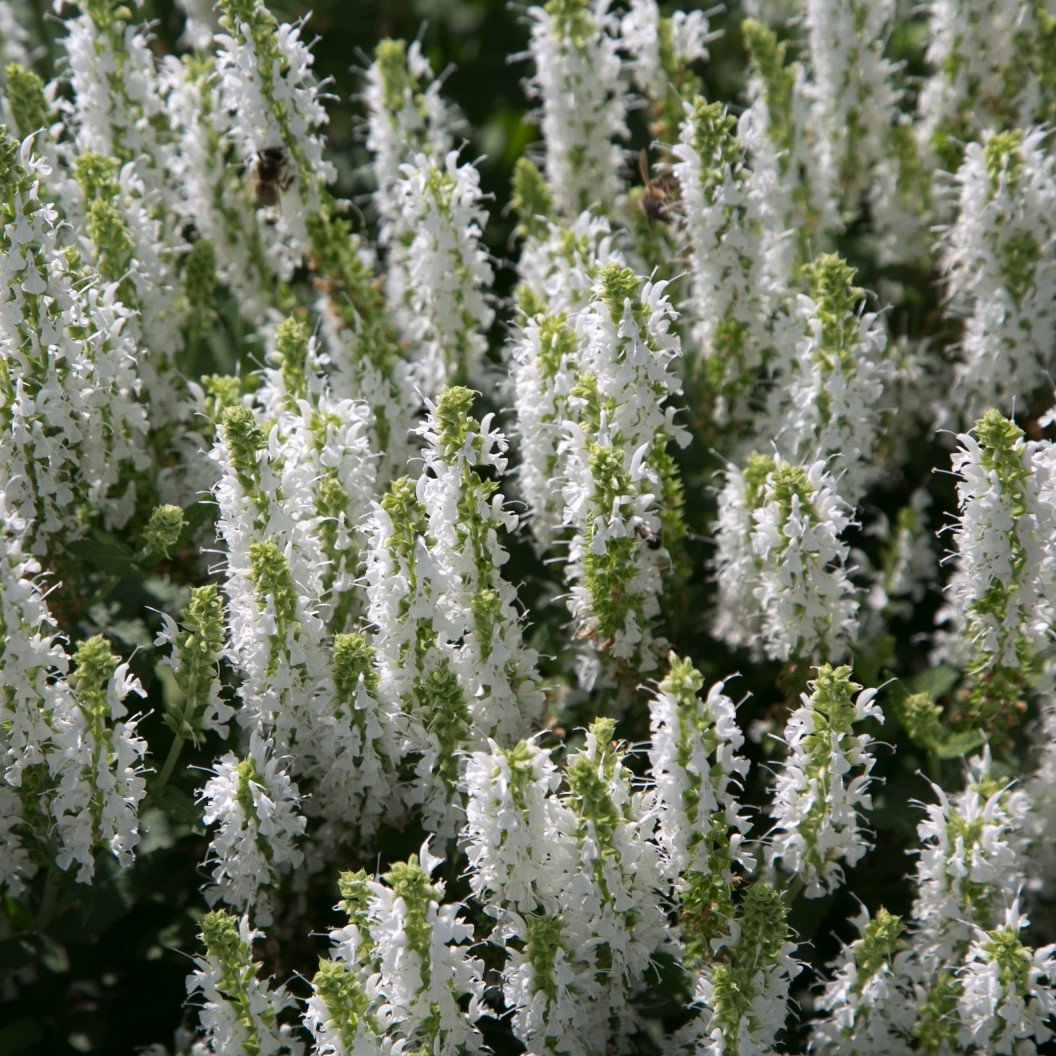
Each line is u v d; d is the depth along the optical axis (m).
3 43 8.43
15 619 4.92
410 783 5.54
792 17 9.30
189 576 6.57
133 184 6.61
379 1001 4.90
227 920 4.70
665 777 4.88
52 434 5.87
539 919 4.83
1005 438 5.17
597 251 6.64
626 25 7.66
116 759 5.08
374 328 6.49
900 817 6.06
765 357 7.04
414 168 6.55
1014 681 5.81
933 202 7.98
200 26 8.80
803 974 6.06
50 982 6.20
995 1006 4.93
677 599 6.23
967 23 7.75
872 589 6.98
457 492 5.17
